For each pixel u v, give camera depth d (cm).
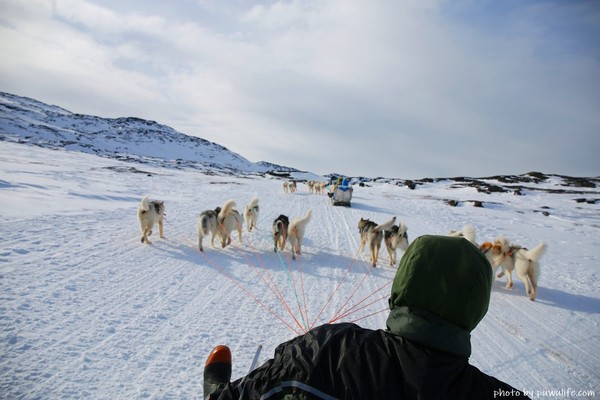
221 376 157
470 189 3953
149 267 626
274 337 425
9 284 475
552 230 1705
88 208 1075
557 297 697
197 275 616
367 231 884
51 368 318
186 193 1905
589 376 407
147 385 312
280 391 102
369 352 100
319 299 567
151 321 432
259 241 926
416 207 2269
